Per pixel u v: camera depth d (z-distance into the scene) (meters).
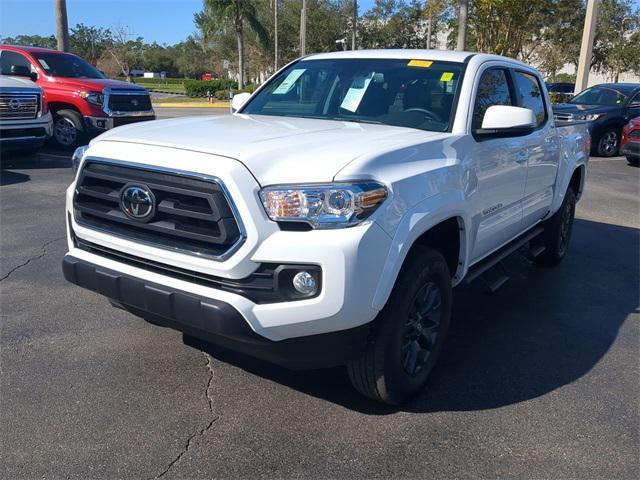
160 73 76.88
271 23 49.66
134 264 3.34
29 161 11.34
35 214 7.58
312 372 3.94
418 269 3.36
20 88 10.40
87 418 3.34
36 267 5.72
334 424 3.37
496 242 4.74
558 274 6.36
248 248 2.91
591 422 3.50
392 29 51.06
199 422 3.34
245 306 2.94
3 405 3.43
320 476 2.94
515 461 3.11
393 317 3.26
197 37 60.25
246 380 3.81
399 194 3.16
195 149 3.12
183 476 2.90
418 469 3.02
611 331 4.88
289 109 4.76
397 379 3.39
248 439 3.21
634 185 12.05
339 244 2.88
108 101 12.26
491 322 4.98
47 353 4.06
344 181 2.94
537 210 5.56
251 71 54.97
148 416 3.38
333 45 51.22
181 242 3.12
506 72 4.95
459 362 4.22
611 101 16.56
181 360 4.03
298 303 2.92
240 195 2.90
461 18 18.19
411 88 4.40
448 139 3.81
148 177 3.17
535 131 5.21
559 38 29.25
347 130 3.79
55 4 17.38
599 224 8.72
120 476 2.88
